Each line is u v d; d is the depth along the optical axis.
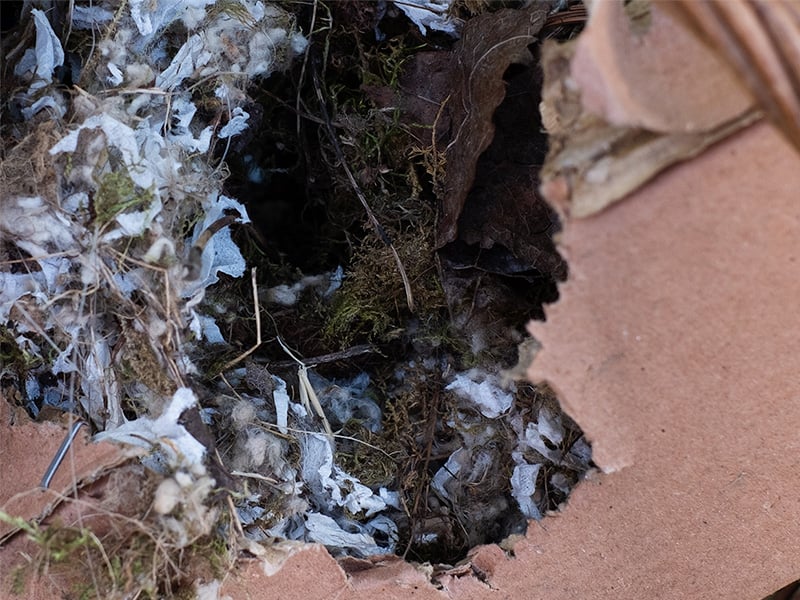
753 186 0.13
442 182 0.17
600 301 0.13
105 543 0.14
